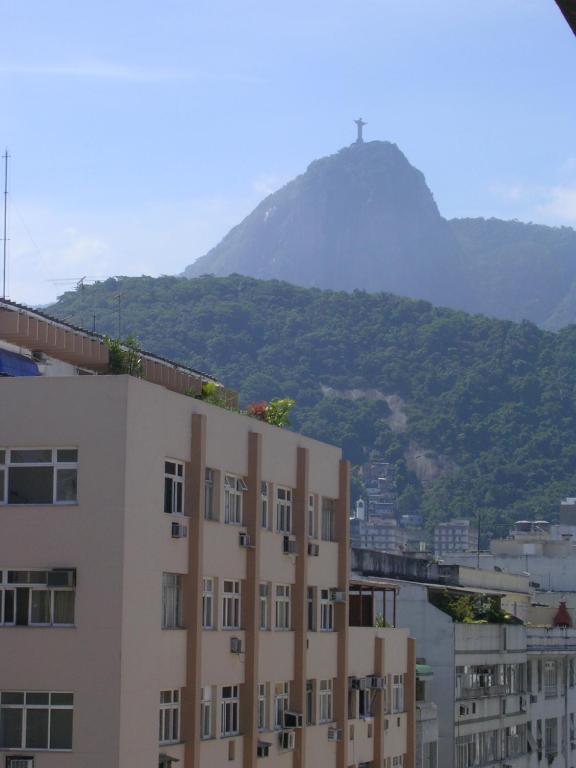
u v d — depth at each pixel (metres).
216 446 40.00
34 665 34.09
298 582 46.06
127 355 45.84
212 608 39.78
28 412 34.97
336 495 50.31
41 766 33.69
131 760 34.12
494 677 74.19
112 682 33.69
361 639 52.97
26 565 34.56
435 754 63.50
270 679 43.66
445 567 78.69
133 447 34.75
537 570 113.81
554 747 84.69
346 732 50.06
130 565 34.41
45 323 41.91
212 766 39.12
